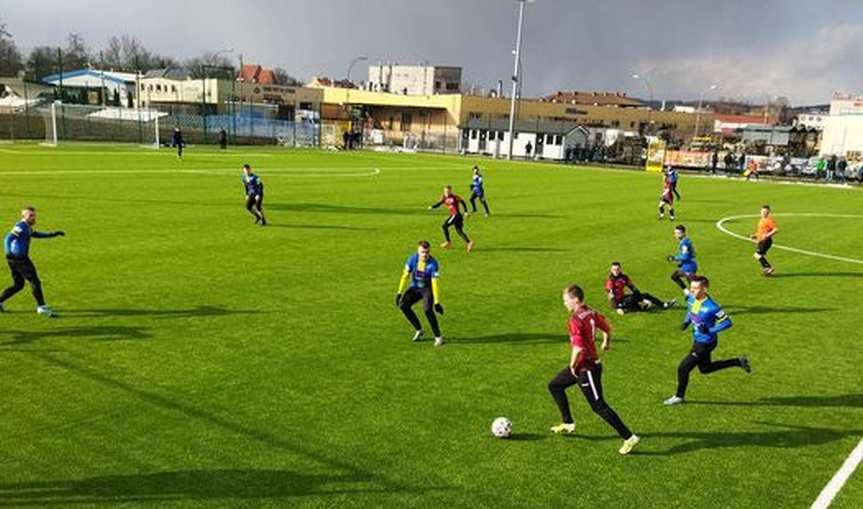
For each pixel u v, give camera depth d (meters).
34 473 6.82
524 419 8.59
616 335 12.33
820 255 21.20
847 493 7.23
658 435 8.41
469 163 60.50
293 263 16.73
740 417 9.04
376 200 29.86
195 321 11.87
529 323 12.62
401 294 11.28
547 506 6.68
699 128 114.56
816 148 86.25
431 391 9.30
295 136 75.06
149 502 6.39
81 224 20.73
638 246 21.23
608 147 77.94
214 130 74.31
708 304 9.02
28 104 71.88
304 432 7.93
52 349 10.26
